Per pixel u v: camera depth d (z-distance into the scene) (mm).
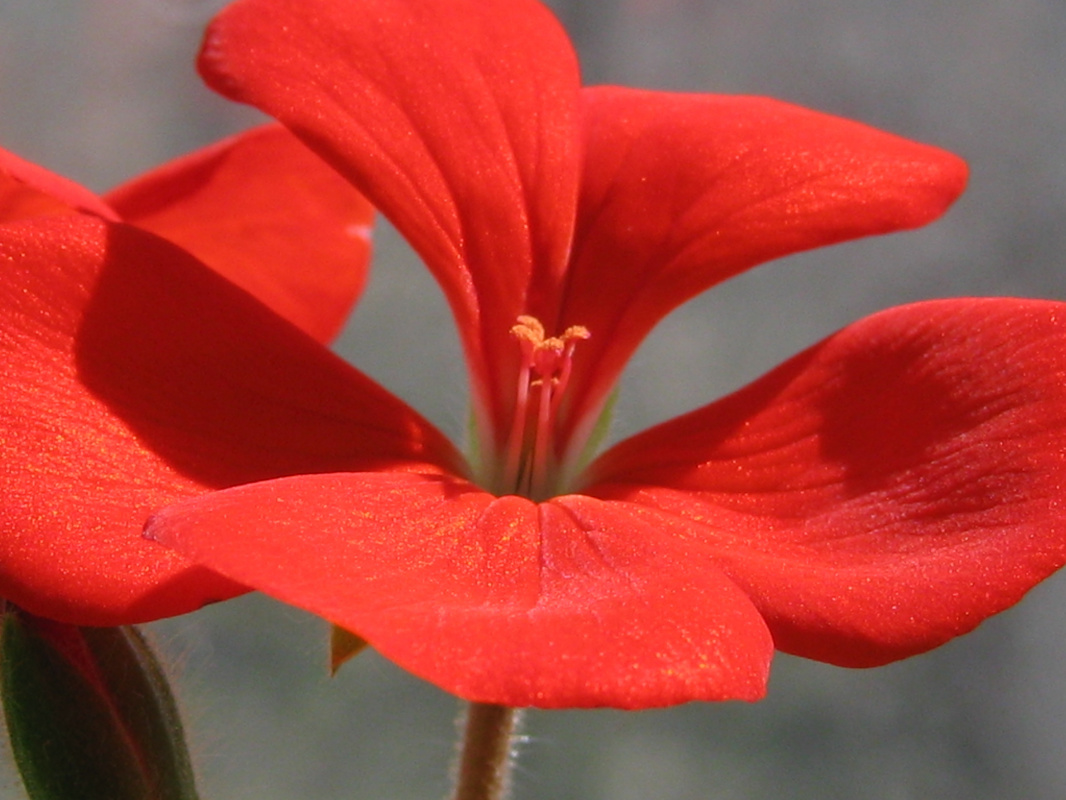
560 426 115
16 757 108
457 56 113
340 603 90
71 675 107
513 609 94
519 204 114
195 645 127
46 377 102
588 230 116
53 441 101
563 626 92
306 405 109
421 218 112
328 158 109
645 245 115
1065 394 104
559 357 115
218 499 96
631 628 92
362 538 97
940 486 104
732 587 97
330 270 130
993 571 99
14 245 104
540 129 114
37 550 97
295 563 92
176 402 105
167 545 92
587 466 113
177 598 97
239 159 123
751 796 244
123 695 109
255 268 129
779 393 112
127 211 123
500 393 115
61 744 107
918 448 106
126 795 108
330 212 127
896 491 105
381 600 92
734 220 114
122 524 99
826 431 109
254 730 238
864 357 110
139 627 110
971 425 105
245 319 109
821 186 114
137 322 106
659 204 116
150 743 109
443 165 112
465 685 88
